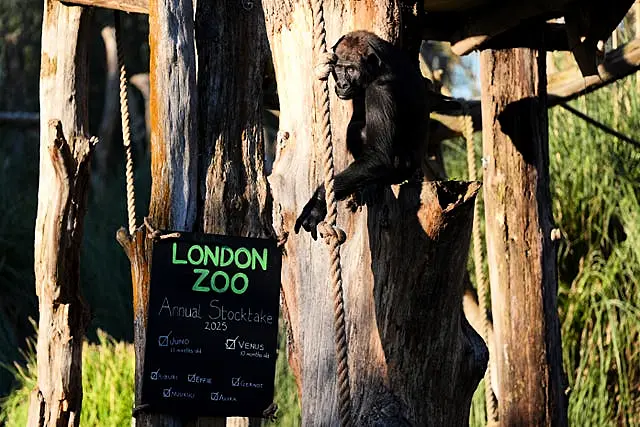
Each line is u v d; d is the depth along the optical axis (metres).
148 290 4.16
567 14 6.23
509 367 6.95
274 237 4.36
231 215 4.45
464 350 4.65
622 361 9.24
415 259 4.33
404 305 4.41
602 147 9.84
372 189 4.50
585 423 9.15
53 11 6.69
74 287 6.15
